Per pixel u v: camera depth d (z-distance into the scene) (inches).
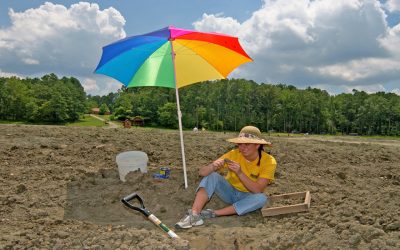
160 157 299.4
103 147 318.0
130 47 198.2
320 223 161.9
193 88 3412.9
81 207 188.4
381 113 3777.1
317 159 318.0
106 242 145.7
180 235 157.4
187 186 208.7
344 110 4077.3
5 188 211.2
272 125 3609.7
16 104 3132.4
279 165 290.4
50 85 3895.2
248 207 177.6
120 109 3722.9
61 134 382.0
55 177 233.0
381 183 248.8
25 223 168.7
